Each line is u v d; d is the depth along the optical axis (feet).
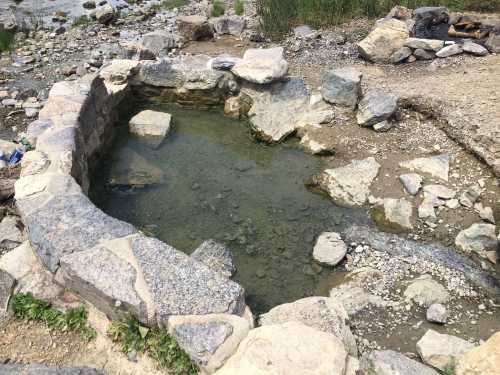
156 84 27.09
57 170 17.11
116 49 35.06
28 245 14.90
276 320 13.20
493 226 17.85
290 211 20.06
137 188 21.20
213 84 26.37
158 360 11.78
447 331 14.52
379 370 11.10
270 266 17.49
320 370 10.47
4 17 42.37
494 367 10.59
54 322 12.88
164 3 46.32
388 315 15.15
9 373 11.21
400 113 24.50
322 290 16.52
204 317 11.80
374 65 29.71
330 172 21.61
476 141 21.24
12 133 24.56
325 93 25.29
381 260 17.38
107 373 11.85
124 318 12.49
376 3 37.37
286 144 24.17
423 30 32.53
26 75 31.30
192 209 20.11
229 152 23.79
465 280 16.34
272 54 26.17
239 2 41.16
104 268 12.81
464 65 27.96
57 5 46.60
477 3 35.94
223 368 10.84
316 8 36.88
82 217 14.58
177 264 13.00
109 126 24.45
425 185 20.20
